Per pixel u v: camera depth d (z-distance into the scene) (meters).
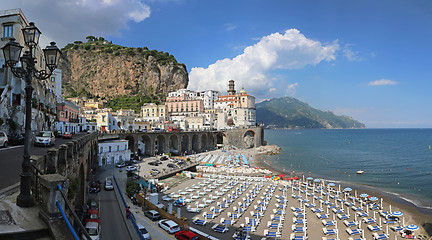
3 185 14.48
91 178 58.44
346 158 134.00
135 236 32.97
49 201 9.98
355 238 43.19
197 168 97.38
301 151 164.12
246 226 45.31
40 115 52.19
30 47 11.62
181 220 42.72
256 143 169.75
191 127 167.38
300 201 59.56
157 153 115.38
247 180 80.44
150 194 56.12
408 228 44.47
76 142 24.95
